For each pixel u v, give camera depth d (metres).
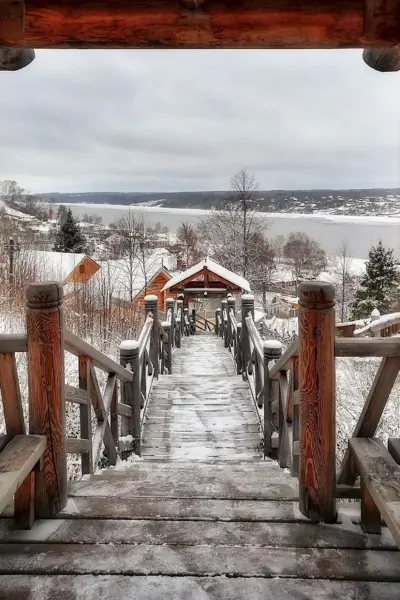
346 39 2.26
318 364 2.02
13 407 2.14
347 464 2.17
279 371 3.51
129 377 4.19
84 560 1.83
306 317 2.02
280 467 3.48
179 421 5.19
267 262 28.58
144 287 22.58
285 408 3.27
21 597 1.65
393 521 1.55
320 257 39.84
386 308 24.53
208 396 6.01
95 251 37.31
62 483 2.20
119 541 1.95
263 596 1.65
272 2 2.23
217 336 13.06
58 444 2.16
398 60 2.45
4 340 2.10
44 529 2.04
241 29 2.23
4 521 2.10
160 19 2.21
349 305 29.47
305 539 1.96
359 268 38.31
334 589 1.68
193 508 2.22
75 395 2.62
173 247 38.31
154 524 2.08
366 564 1.80
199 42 2.26
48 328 2.10
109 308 13.40
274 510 2.19
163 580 1.73
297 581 1.72
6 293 11.09
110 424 3.75
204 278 14.74
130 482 2.59
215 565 1.80
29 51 2.52
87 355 2.84
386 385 2.07
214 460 4.25
